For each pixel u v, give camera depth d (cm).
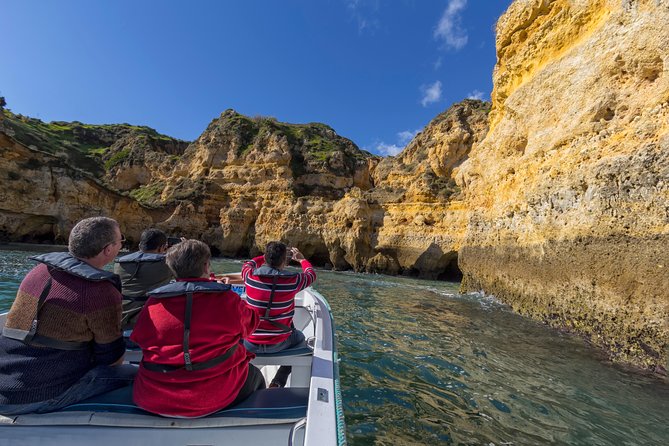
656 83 741
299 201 3234
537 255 1058
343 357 592
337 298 1288
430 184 2811
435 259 2516
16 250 2042
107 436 193
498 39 1481
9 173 2384
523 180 1220
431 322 913
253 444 203
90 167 4300
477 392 477
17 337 189
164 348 197
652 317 613
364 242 2888
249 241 3400
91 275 195
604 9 956
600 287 757
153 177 4312
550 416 413
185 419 203
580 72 984
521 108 1284
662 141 661
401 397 452
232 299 219
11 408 190
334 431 203
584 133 913
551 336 800
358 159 4066
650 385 513
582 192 870
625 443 359
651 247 640
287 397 243
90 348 211
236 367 229
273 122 4362
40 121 5362
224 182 3628
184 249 217
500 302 1302
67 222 2628
